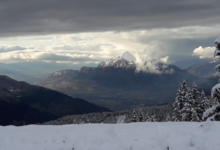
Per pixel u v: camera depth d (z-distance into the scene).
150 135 10.06
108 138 9.97
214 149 8.41
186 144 8.90
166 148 8.72
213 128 10.19
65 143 9.63
